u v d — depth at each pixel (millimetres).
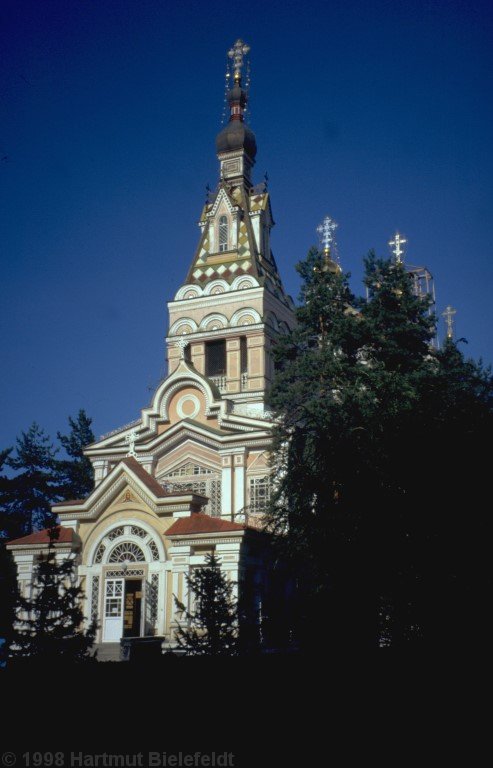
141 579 35969
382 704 14492
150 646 27016
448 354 38594
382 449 23781
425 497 21844
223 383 50844
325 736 13578
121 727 13992
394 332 37688
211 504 44000
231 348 51281
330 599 22859
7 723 14125
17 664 21094
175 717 14242
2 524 55094
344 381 36000
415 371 35125
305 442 33375
